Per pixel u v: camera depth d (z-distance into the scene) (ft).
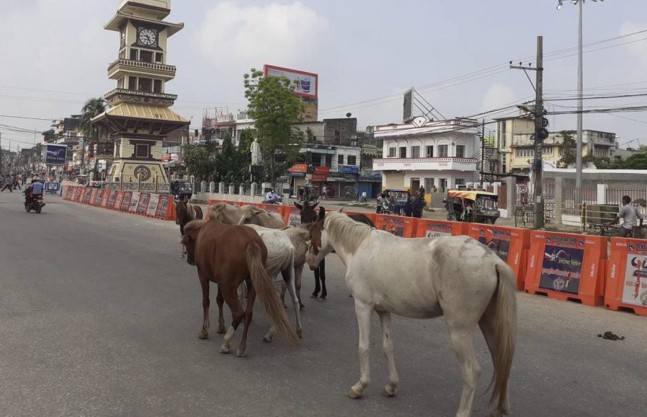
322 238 21.50
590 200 95.76
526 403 15.79
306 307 27.81
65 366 17.69
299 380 17.10
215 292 30.25
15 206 101.65
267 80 134.00
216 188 156.56
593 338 23.06
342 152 208.03
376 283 15.37
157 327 22.86
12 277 32.55
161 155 173.88
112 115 160.04
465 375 13.24
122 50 174.40
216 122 255.29
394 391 15.87
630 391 16.92
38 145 438.81
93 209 103.81
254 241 19.16
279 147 142.41
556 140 201.05
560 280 31.12
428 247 14.35
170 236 59.47
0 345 19.66
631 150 225.76
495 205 93.35
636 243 28.09
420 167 176.65
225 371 17.75
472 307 13.26
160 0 174.09
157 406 14.71
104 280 32.73
